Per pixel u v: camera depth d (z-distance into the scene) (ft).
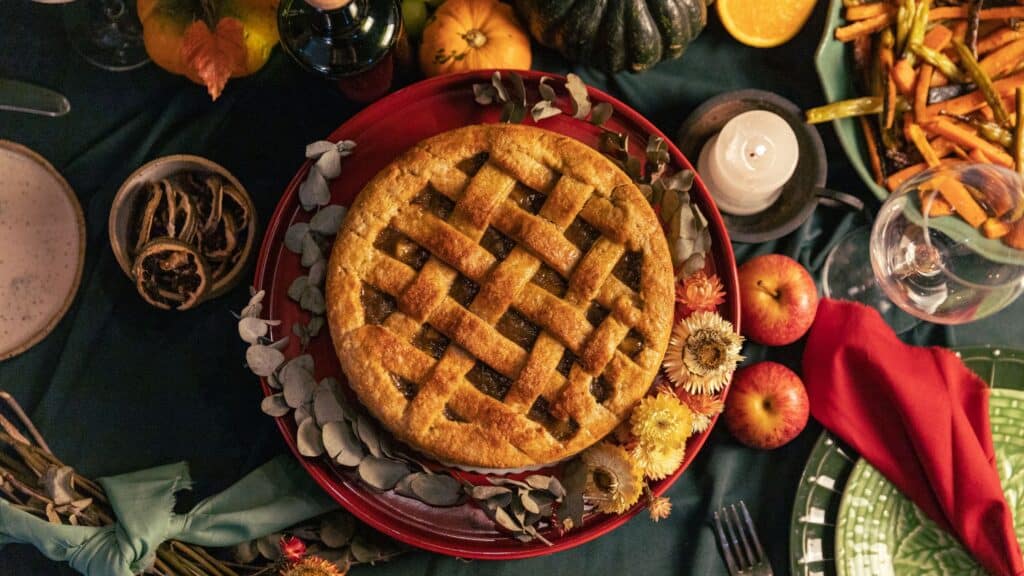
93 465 3.07
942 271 3.05
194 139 3.14
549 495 2.75
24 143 3.14
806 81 3.24
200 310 3.11
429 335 2.73
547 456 2.69
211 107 3.14
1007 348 3.12
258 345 2.78
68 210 3.10
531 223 2.71
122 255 2.99
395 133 2.89
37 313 3.08
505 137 2.75
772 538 3.14
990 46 3.13
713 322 2.73
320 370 2.83
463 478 2.77
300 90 3.14
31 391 3.11
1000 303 3.02
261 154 3.16
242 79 3.14
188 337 3.11
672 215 2.78
